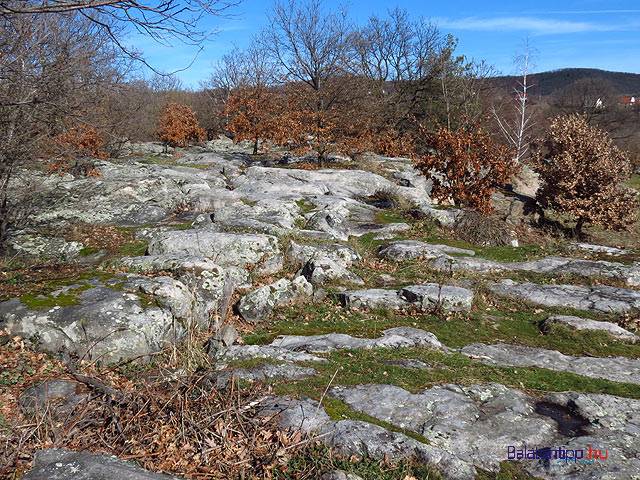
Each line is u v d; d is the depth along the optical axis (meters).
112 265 7.83
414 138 33.41
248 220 10.50
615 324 6.88
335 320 6.98
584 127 16.98
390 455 3.72
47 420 3.92
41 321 5.32
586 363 5.74
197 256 7.66
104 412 4.13
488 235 11.77
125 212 11.95
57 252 9.34
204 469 3.55
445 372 5.24
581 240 15.20
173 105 34.75
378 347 5.91
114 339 5.33
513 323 7.19
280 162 24.72
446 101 35.41
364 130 24.36
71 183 12.66
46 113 8.02
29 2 7.38
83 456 3.30
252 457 3.68
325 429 3.98
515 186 22.64
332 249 9.53
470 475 3.56
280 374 5.05
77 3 4.95
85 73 8.31
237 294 7.77
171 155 28.05
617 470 3.57
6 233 9.49
